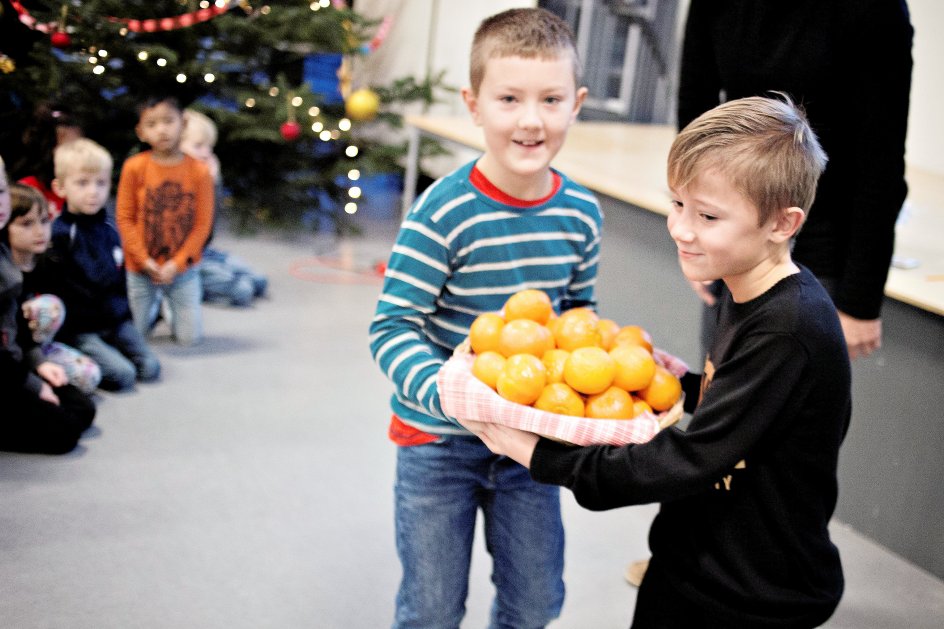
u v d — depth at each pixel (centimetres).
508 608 158
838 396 115
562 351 130
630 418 124
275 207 466
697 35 200
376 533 227
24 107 361
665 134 464
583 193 152
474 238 141
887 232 179
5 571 196
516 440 123
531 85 134
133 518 221
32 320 261
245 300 369
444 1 534
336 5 458
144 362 293
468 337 147
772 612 120
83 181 276
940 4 417
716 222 112
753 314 115
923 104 431
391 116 474
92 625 183
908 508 244
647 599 131
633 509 256
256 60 459
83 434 258
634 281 319
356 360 332
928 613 224
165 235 314
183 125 333
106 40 381
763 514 119
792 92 180
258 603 196
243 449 260
